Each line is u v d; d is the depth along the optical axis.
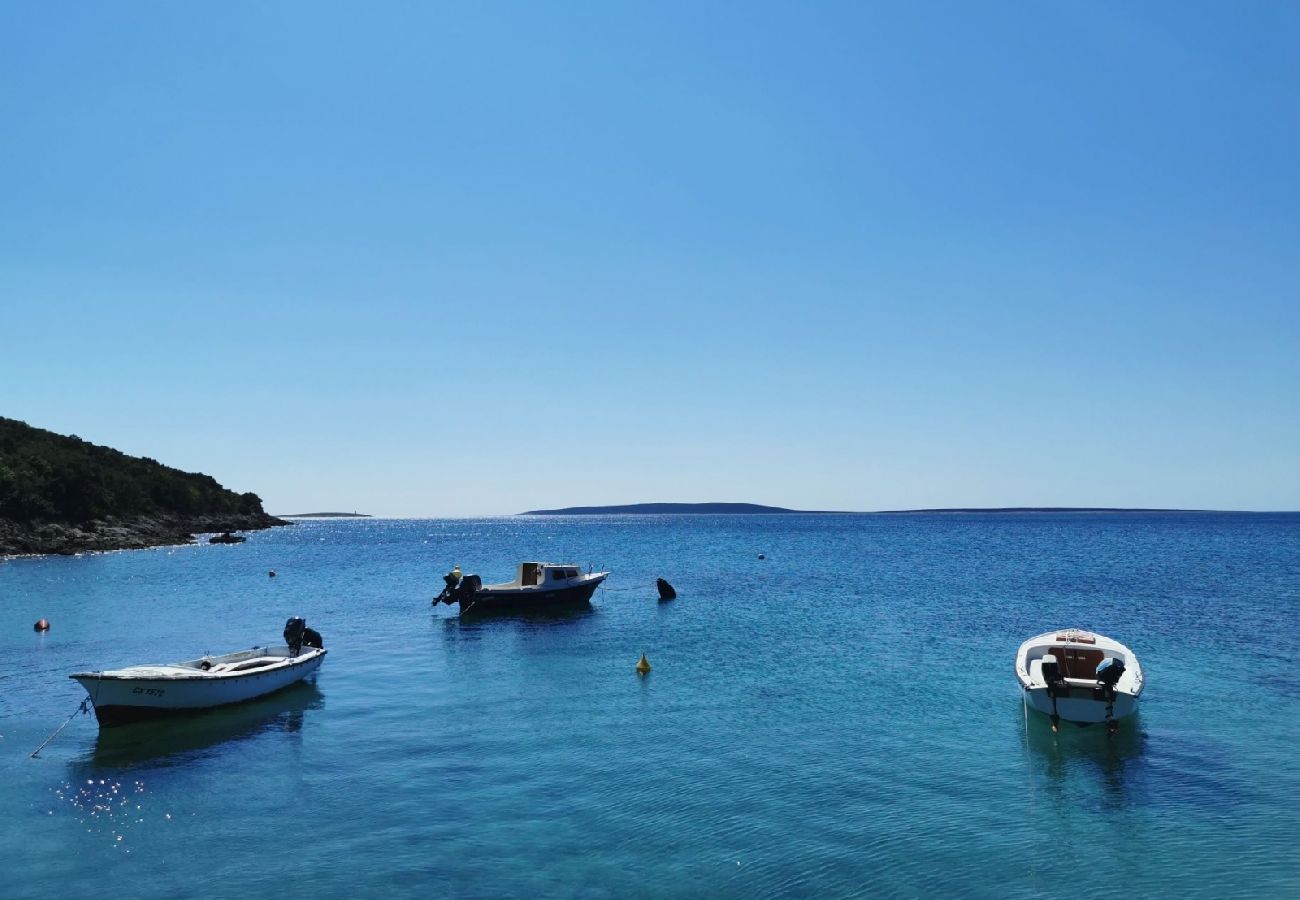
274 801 18.06
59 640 39.53
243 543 144.38
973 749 21.39
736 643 37.25
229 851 15.57
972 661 32.56
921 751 21.23
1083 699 22.62
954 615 45.91
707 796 18.19
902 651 34.84
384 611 50.09
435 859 15.19
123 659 34.69
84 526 117.81
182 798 18.28
